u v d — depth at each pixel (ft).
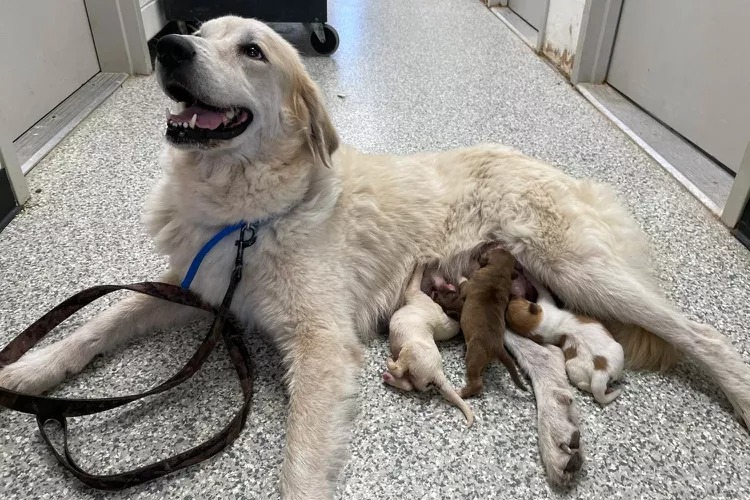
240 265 5.74
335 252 6.15
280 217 5.90
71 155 10.21
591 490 4.91
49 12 11.43
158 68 5.53
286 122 5.97
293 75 6.07
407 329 5.85
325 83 14.28
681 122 11.40
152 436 5.24
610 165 10.56
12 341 5.79
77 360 5.79
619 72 13.69
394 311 6.84
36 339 5.99
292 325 5.81
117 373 5.90
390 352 6.44
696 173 10.10
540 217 6.61
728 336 6.55
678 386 6.00
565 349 5.96
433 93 13.85
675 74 11.50
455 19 20.75
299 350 5.64
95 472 4.90
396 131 11.80
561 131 11.96
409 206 6.89
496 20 20.77
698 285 7.39
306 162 6.15
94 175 9.60
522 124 12.26
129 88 13.25
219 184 5.72
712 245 8.24
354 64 15.79
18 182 8.48
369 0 23.45
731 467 5.15
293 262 5.83
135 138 10.93
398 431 5.41
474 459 5.15
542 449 5.16
